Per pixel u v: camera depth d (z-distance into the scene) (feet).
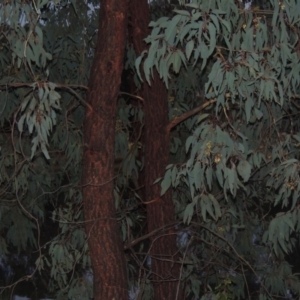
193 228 22.03
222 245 21.47
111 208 17.33
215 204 16.79
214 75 14.30
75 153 23.62
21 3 16.76
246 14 15.58
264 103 18.79
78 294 21.95
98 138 17.13
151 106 19.99
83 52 23.57
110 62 16.99
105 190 17.22
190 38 14.69
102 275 17.13
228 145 15.21
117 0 16.90
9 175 24.72
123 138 23.45
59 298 23.61
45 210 28.91
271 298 19.36
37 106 16.55
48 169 24.94
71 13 24.63
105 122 17.16
